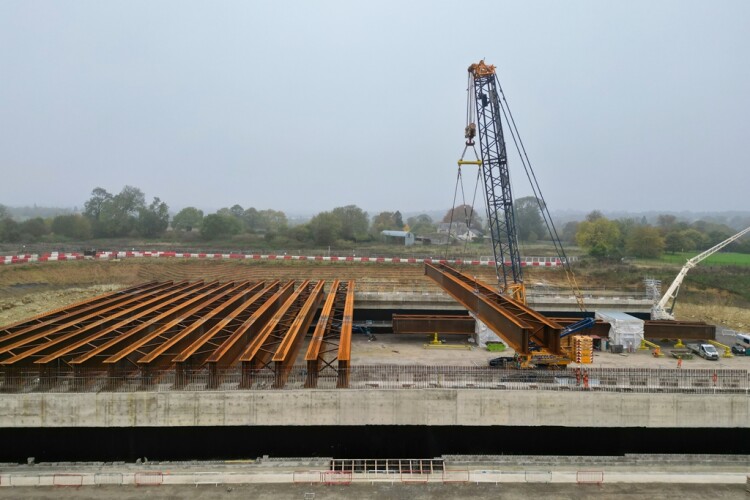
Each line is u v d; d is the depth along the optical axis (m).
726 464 30.80
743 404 32.78
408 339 55.59
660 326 54.44
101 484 27.06
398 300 68.94
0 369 32.22
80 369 32.00
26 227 137.38
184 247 128.25
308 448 32.97
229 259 99.56
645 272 100.38
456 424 32.34
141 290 65.00
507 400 32.38
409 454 33.47
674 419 32.81
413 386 32.81
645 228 131.62
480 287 50.88
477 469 29.55
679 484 28.27
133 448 32.00
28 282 79.25
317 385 32.53
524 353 35.06
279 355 33.16
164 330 40.22
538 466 30.19
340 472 28.00
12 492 26.23
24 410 30.47
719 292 90.50
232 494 26.25
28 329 40.56
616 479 28.38
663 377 34.59
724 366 46.72
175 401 30.84
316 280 87.88
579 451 33.94
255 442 32.66
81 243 133.88
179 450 32.22
